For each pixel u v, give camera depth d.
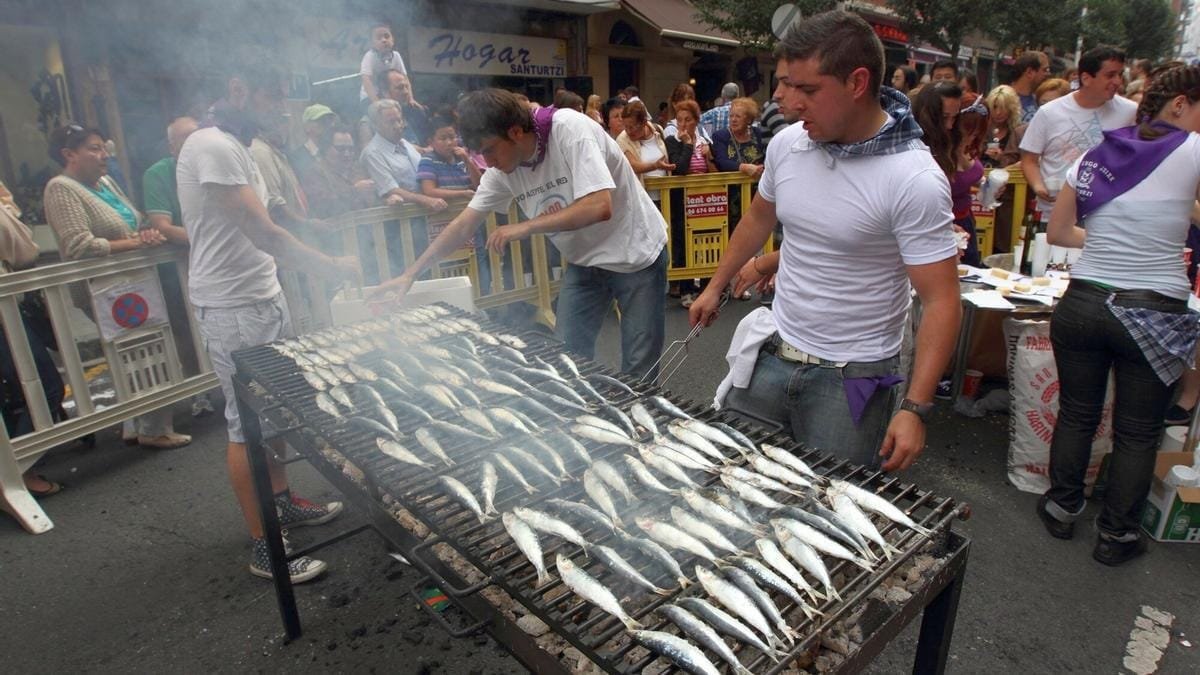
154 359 3.54
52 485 3.29
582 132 2.58
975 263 4.30
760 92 16.28
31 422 3.45
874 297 1.88
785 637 1.10
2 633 2.41
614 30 11.33
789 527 1.31
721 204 5.82
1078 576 2.57
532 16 9.33
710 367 4.53
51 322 3.17
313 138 4.61
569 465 1.63
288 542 2.79
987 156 5.79
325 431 1.74
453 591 1.25
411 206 4.46
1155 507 2.76
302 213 4.04
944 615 1.40
